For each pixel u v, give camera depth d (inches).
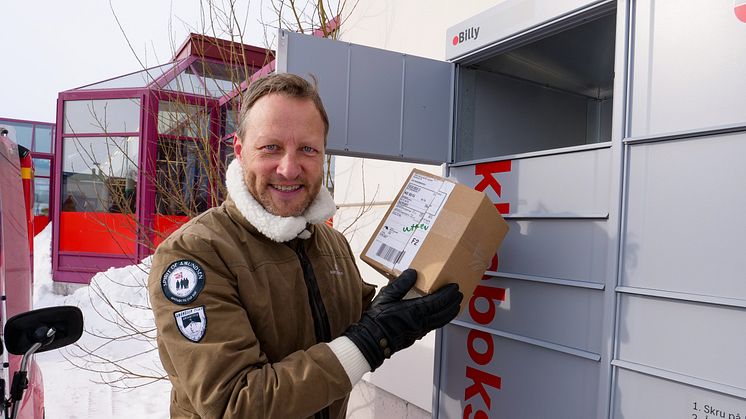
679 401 41.2
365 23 131.4
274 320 46.0
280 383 39.0
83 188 279.4
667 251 42.5
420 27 111.5
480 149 71.4
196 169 159.6
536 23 54.6
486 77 72.2
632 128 45.5
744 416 37.2
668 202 42.6
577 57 67.8
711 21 39.9
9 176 82.2
